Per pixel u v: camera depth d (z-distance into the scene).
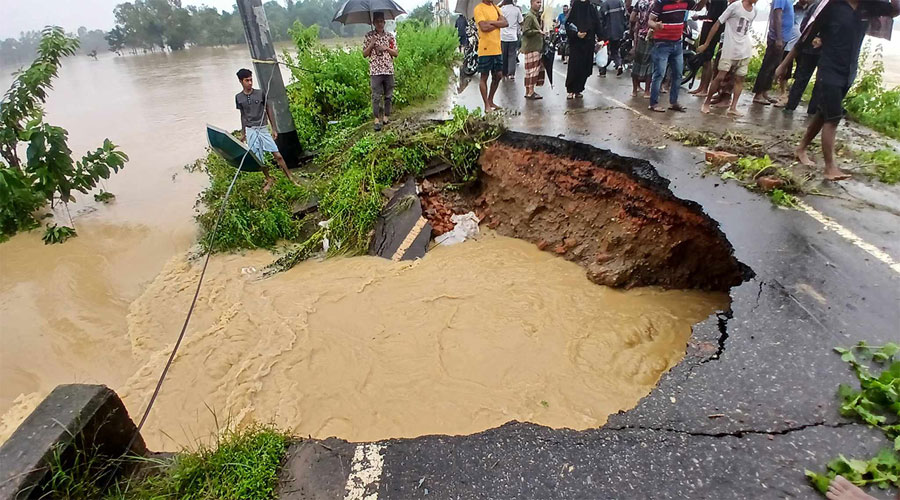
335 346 4.87
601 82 11.51
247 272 6.36
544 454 2.54
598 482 2.39
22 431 2.23
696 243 5.20
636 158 5.99
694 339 3.34
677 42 7.77
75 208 8.59
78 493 2.26
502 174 7.32
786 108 8.00
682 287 5.45
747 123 7.32
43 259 6.91
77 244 7.30
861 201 4.85
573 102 9.25
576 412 4.01
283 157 8.52
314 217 7.31
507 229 7.14
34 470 2.09
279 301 5.65
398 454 2.60
